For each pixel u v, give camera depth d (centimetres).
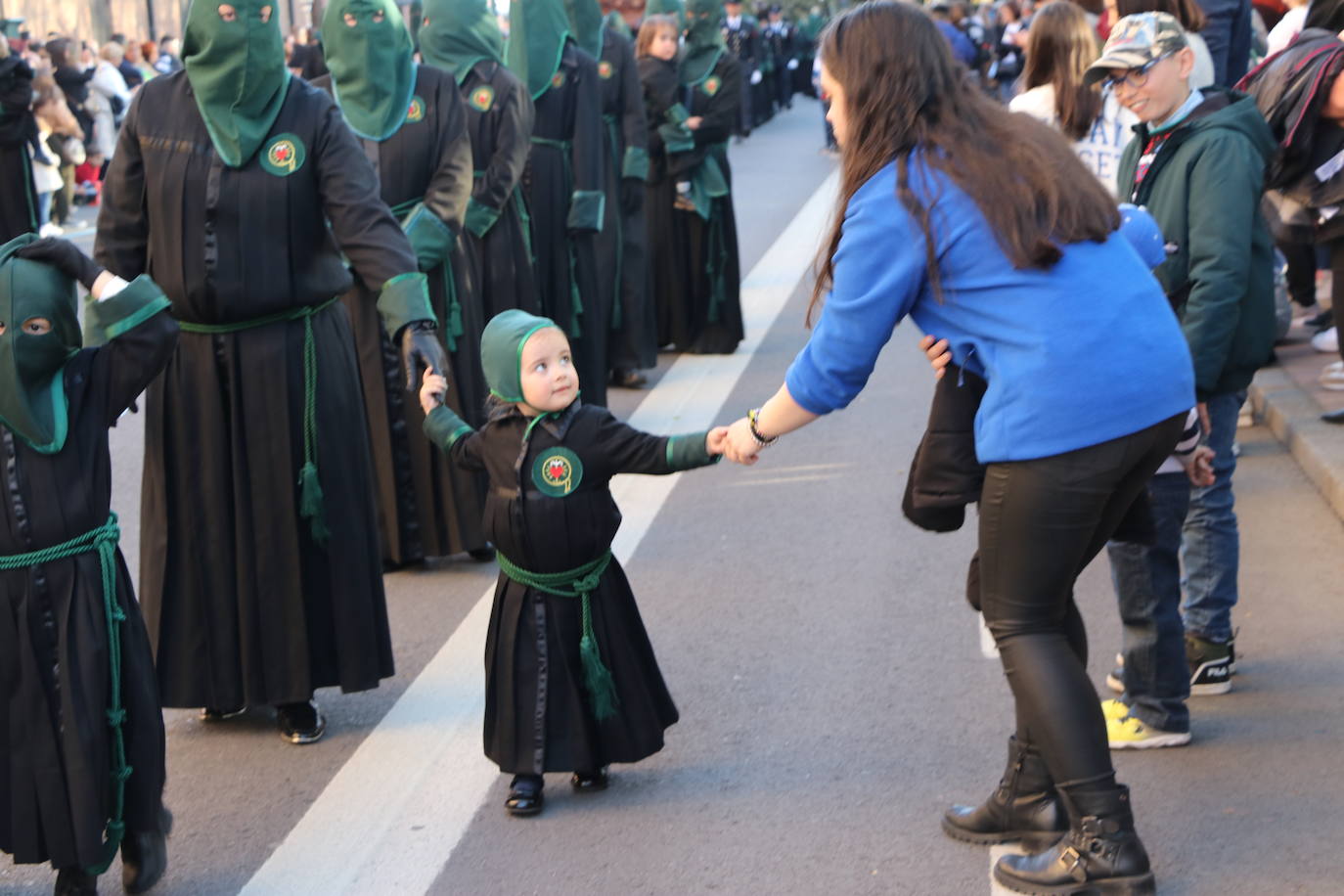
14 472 322
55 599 324
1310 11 618
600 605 382
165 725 450
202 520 422
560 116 745
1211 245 377
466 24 648
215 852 371
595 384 776
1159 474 377
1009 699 437
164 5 2445
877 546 581
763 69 2664
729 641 491
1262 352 400
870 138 302
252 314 417
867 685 452
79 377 332
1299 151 595
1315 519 579
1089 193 300
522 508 372
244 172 414
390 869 361
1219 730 410
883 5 305
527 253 665
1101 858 316
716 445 349
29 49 1745
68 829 322
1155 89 381
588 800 390
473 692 465
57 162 1614
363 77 554
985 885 338
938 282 299
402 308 408
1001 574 315
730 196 931
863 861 353
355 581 430
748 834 368
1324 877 336
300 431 421
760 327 1023
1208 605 429
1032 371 296
